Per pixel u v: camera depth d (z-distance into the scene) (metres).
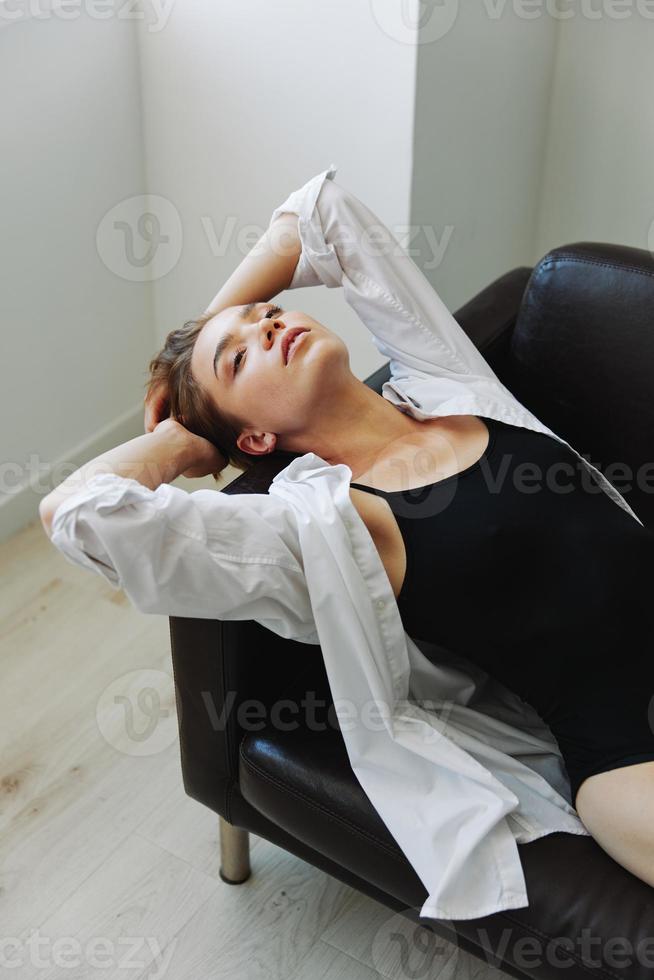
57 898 1.42
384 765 1.11
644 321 1.36
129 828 1.51
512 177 2.14
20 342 1.88
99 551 0.99
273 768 1.16
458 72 1.80
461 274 2.10
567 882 1.04
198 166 1.97
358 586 1.08
